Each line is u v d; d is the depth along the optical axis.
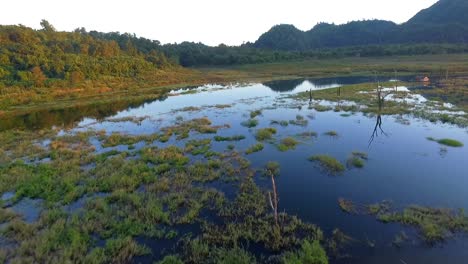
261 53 154.50
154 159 22.03
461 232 12.68
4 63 63.25
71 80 65.56
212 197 16.39
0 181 18.28
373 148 24.28
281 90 64.50
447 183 17.64
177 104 50.19
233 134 29.69
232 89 68.88
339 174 19.47
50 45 87.25
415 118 33.28
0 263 11.05
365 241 12.48
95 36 147.38
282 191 17.28
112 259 11.47
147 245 12.48
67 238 12.52
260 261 11.40
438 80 62.00
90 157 22.67
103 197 16.47
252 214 14.80
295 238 12.66
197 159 22.62
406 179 18.39
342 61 125.75
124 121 37.25
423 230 12.82
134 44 137.25
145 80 82.50
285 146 24.95
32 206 15.64
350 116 35.59
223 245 12.41
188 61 141.25
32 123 37.53
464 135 26.61
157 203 15.48
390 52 132.75
